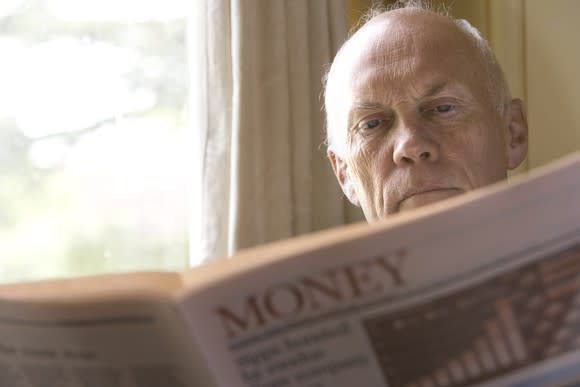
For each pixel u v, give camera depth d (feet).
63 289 2.26
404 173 4.33
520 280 2.01
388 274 1.98
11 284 2.35
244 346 2.00
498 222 1.98
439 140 4.33
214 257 6.08
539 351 2.03
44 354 2.22
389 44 4.50
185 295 1.96
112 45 6.66
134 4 6.68
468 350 2.03
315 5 6.22
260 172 5.98
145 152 6.71
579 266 2.00
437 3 6.35
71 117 6.62
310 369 2.03
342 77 4.67
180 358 2.08
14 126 6.55
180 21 6.76
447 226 1.97
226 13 6.11
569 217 1.99
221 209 6.09
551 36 5.65
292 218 6.08
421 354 2.04
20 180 6.59
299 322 2.00
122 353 2.12
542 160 5.73
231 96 6.10
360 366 2.04
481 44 4.63
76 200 6.66
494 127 4.47
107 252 6.68
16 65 6.53
